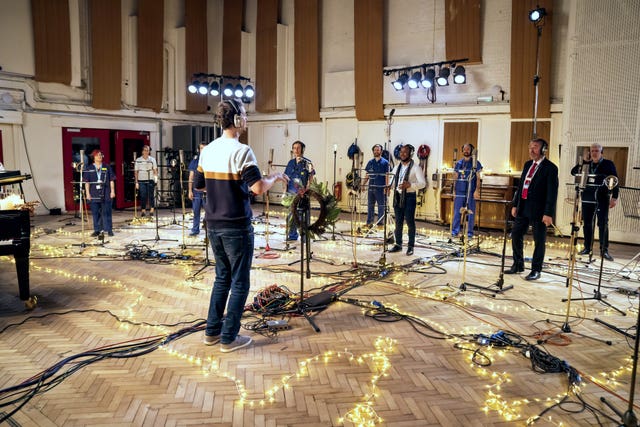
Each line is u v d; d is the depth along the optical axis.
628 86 7.79
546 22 8.61
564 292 5.14
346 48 11.38
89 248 7.06
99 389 2.96
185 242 7.60
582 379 3.17
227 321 3.46
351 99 11.20
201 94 12.84
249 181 3.13
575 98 8.31
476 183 7.43
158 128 12.30
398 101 10.52
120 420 2.63
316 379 3.12
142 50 11.53
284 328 3.96
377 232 8.67
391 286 5.27
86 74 10.89
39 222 9.50
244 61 12.74
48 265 6.04
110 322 4.09
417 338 3.82
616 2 7.79
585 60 8.16
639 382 3.15
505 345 3.67
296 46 11.79
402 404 2.83
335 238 8.04
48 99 10.34
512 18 8.95
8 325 3.99
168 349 3.55
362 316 4.30
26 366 3.26
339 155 11.58
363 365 3.33
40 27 9.92
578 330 4.05
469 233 8.14
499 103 9.32
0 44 9.47
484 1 9.38
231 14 12.70
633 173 7.86
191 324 4.04
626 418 2.52
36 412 2.70
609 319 4.32
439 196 10.05
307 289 5.09
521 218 5.70
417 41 10.33
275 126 12.70
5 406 2.76
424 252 7.04
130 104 11.63
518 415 2.73
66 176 10.80
